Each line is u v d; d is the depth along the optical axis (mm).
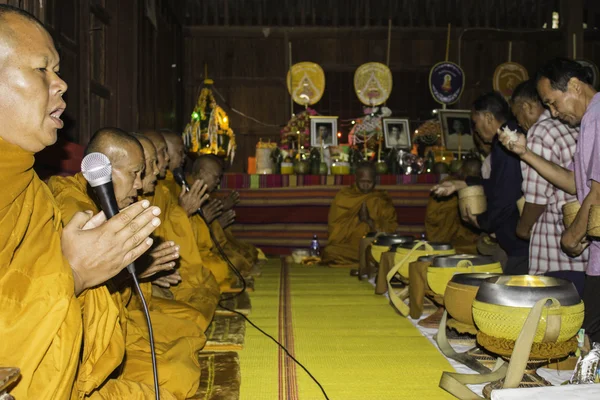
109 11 5539
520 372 2180
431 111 10383
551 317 2240
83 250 1730
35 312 1608
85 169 1836
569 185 3127
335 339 3494
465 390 2439
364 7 10250
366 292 5078
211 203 5219
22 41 1711
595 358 2297
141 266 2910
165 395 2299
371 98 9070
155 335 2893
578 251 2957
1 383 1146
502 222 4129
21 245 1676
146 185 3420
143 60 6504
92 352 1933
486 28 10258
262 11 10180
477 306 2428
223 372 2797
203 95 7938
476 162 6801
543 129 3309
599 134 2678
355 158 7969
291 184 7613
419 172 7949
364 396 2533
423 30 10242
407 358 3090
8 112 1696
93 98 5141
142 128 6355
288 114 10219
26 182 1703
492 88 10422
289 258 7289
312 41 10305
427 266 3846
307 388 2646
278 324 3885
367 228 6812
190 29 10000
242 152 10211
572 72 2934
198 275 4125
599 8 10266
